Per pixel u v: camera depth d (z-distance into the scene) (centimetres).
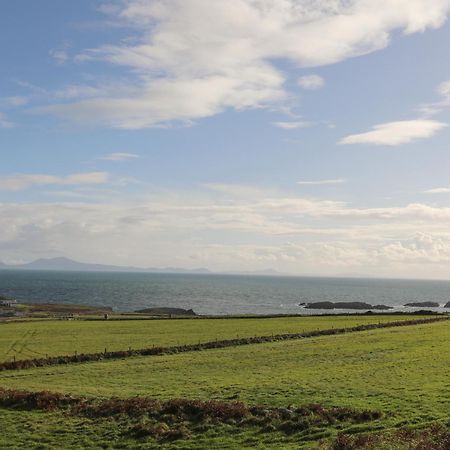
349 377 4138
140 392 3903
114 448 2786
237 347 6581
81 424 3195
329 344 6375
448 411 2947
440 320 9669
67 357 5791
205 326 8906
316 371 4519
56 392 3856
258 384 3981
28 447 2858
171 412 3259
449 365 4566
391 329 7962
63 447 2833
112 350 6341
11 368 5338
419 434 2484
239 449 2630
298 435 2758
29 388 4191
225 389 3847
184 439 2850
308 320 9912
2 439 3000
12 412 3512
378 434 2573
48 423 3250
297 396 3494
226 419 3081
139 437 2922
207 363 5288
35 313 14550
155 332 8112
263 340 7100
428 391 3481
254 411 3172
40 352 6256
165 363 5388
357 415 2952
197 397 3619
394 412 2988
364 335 7225
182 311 17412
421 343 6166
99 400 3616
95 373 4919
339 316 10831
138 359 5803
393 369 4456
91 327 8875
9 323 9669
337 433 2706
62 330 8450
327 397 3428
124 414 3288
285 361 5219
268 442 2702
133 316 13075
